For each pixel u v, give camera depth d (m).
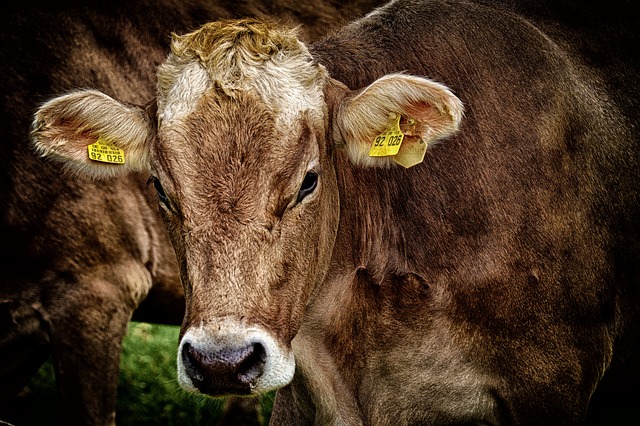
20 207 6.49
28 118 6.58
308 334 5.25
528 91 5.43
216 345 4.05
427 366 5.28
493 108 5.35
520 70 5.47
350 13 7.44
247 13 7.24
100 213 6.60
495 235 5.22
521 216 5.25
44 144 4.79
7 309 6.59
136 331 9.72
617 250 5.63
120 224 6.67
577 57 5.87
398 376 5.32
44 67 6.70
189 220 4.28
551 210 5.32
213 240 4.22
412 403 5.36
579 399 5.47
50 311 6.54
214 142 4.33
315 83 4.65
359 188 5.25
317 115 4.60
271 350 4.16
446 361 5.25
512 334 5.26
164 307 7.08
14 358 6.79
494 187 5.25
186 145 4.36
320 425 5.37
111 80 6.87
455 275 5.20
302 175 4.42
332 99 4.83
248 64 4.52
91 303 6.58
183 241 4.34
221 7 7.21
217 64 4.53
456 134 5.29
